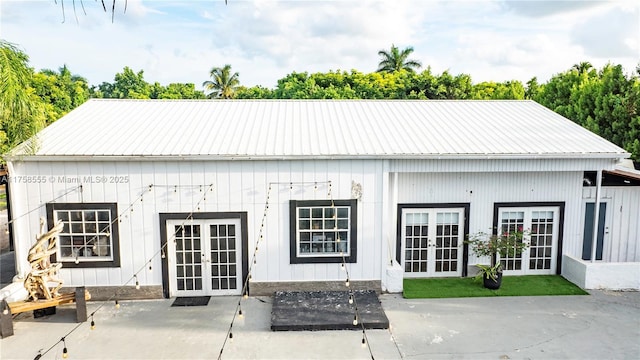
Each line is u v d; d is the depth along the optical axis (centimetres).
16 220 991
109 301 1012
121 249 1012
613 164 1050
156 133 1099
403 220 1124
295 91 4297
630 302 986
